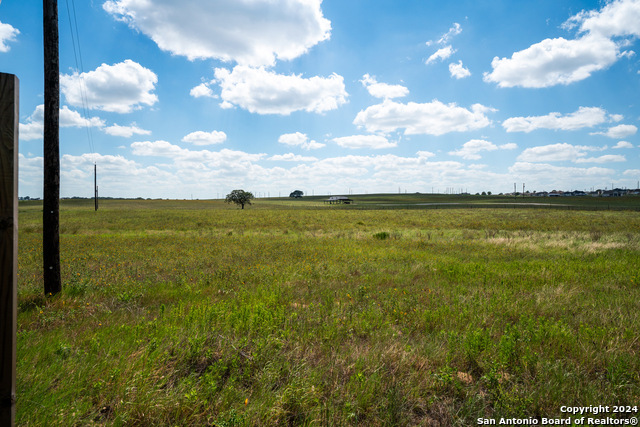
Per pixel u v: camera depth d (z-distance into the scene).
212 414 2.91
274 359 3.79
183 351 3.92
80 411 2.77
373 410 3.05
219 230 31.52
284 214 61.09
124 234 26.42
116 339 4.38
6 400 1.39
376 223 40.84
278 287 7.85
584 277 9.02
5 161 1.38
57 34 6.79
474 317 5.66
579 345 4.41
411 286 8.35
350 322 5.40
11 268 1.39
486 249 16.02
